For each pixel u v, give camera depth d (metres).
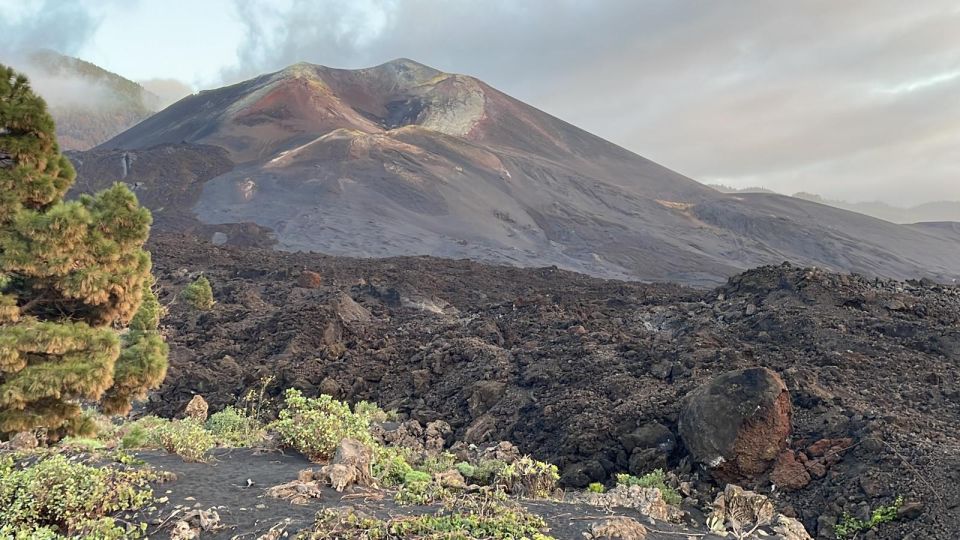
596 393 15.58
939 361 17.25
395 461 10.16
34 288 11.20
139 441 10.76
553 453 13.34
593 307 31.86
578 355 18.80
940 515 9.31
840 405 13.02
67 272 10.84
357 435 10.64
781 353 18.05
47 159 11.37
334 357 24.16
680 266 129.62
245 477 8.91
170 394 21.12
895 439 11.04
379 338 27.14
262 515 7.39
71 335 10.79
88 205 11.87
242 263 54.34
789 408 11.16
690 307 26.75
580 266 121.69
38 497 7.02
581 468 12.13
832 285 23.67
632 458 11.96
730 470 10.80
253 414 17.92
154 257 52.97
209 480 8.66
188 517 7.17
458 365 20.81
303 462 10.02
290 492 8.02
